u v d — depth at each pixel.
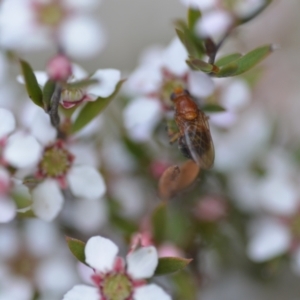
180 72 0.17
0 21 0.17
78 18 0.17
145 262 0.15
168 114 0.17
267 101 0.20
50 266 0.17
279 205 0.18
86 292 0.15
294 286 0.19
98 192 0.16
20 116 0.17
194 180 0.16
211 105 0.16
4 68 0.17
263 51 0.14
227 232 0.18
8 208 0.15
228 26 0.16
